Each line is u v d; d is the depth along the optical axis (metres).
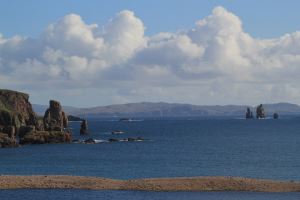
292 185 63.41
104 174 86.19
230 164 102.69
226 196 58.50
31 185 63.19
